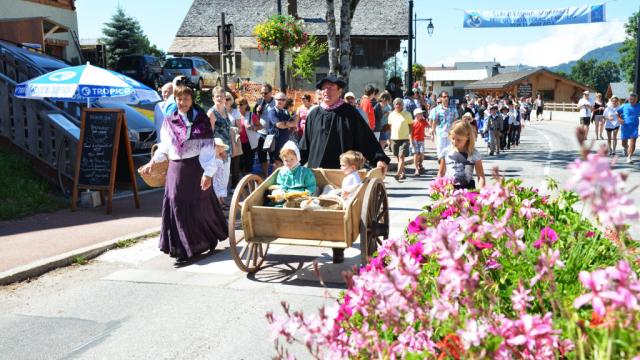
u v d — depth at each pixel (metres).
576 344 2.24
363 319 2.72
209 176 6.87
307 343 2.49
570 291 3.02
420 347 2.54
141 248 7.71
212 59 49.19
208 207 7.15
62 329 5.02
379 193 6.63
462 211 3.47
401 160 14.02
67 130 11.20
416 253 3.33
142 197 11.62
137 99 13.18
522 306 2.57
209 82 32.16
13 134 11.99
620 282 1.97
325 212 5.92
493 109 20.31
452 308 2.37
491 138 20.44
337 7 50.62
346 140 6.87
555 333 2.22
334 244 5.95
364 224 5.92
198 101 27.94
